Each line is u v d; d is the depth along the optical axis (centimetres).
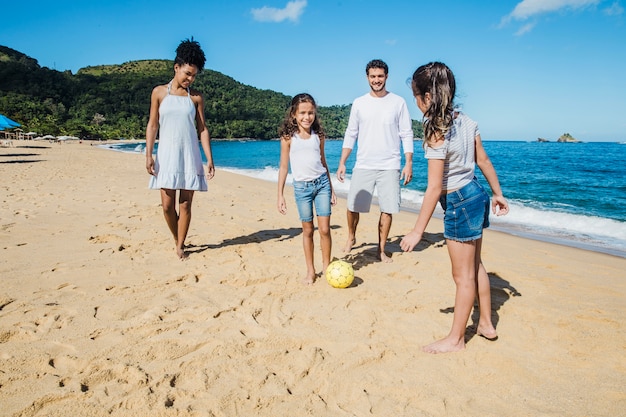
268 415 218
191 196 482
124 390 235
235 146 8231
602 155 3859
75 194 940
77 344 285
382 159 489
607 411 226
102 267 449
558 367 269
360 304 364
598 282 435
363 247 568
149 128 471
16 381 242
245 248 537
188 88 478
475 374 259
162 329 307
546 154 4109
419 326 324
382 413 222
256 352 277
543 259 532
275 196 1080
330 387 244
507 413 224
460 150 261
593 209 1048
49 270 434
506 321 334
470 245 273
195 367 260
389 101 488
